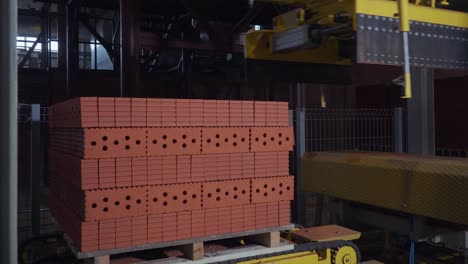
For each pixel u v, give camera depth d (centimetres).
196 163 364
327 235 456
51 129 475
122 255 379
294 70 445
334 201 609
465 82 827
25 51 1411
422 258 565
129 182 340
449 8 418
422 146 568
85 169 326
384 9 343
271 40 421
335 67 473
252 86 1241
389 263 574
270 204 394
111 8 1054
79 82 1090
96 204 329
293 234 467
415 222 475
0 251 207
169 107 354
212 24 851
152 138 347
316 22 386
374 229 703
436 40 371
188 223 361
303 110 709
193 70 1147
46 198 826
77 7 1012
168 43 834
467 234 436
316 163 606
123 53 743
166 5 991
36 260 463
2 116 206
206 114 368
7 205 207
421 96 567
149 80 1121
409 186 461
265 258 398
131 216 342
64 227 401
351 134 963
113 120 335
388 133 901
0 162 206
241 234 381
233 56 1086
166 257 375
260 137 389
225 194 375
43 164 902
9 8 205
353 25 334
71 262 440
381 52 340
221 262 369
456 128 842
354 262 449
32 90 1103
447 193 421
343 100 1252
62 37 1159
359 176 528
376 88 973
